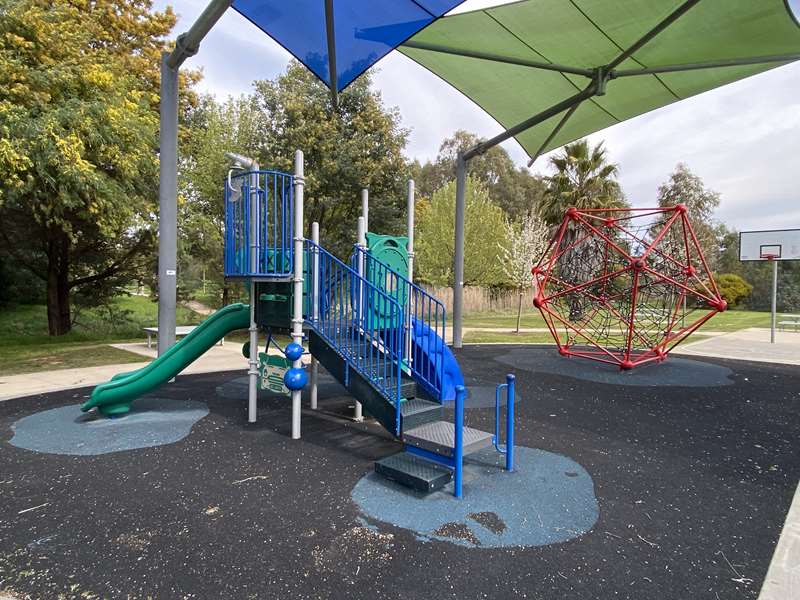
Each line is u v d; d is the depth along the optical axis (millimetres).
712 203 39594
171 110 7320
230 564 2637
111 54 15250
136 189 11617
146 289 22469
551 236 21812
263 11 6570
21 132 8344
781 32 7281
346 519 3172
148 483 3744
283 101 14570
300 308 4836
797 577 2580
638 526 3148
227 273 5188
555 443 4883
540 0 7062
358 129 15078
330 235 15539
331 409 6133
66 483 3732
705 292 11867
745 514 3352
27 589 2404
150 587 2426
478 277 27156
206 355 10680
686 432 5340
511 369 9266
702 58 8328
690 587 2482
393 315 5070
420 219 31500
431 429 4195
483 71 9750
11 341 13391
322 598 2344
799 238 16906
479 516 3240
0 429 5109
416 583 2473
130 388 5504
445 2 5961
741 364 10141
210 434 5016
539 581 2512
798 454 4656
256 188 5004
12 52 8977
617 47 8055
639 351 11555
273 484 3740
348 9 6246
